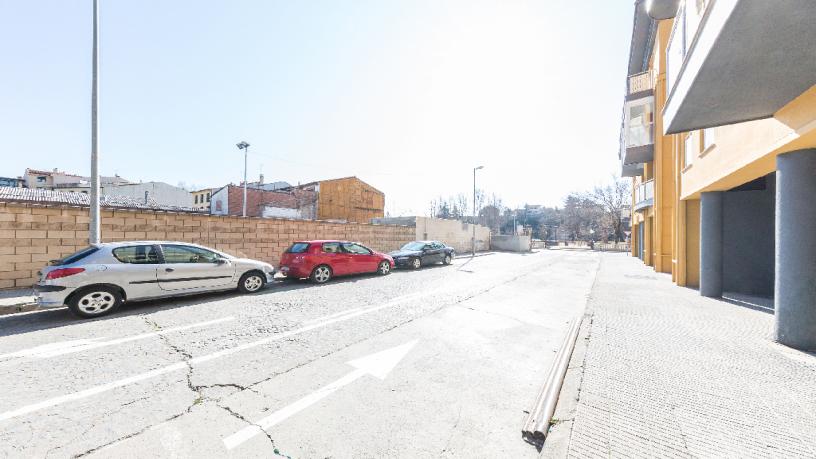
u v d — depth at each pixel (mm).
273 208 36469
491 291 8930
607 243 46031
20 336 4746
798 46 2875
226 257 7797
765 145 4707
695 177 8164
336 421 2699
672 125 4812
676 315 5945
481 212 66188
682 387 3193
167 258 6727
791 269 4371
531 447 2383
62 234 8164
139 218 9344
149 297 6391
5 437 2424
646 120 13867
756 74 3381
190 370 3668
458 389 3287
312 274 9977
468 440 2457
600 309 6398
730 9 2559
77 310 5598
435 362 3979
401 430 2582
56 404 2914
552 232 68938
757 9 2463
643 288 8953
